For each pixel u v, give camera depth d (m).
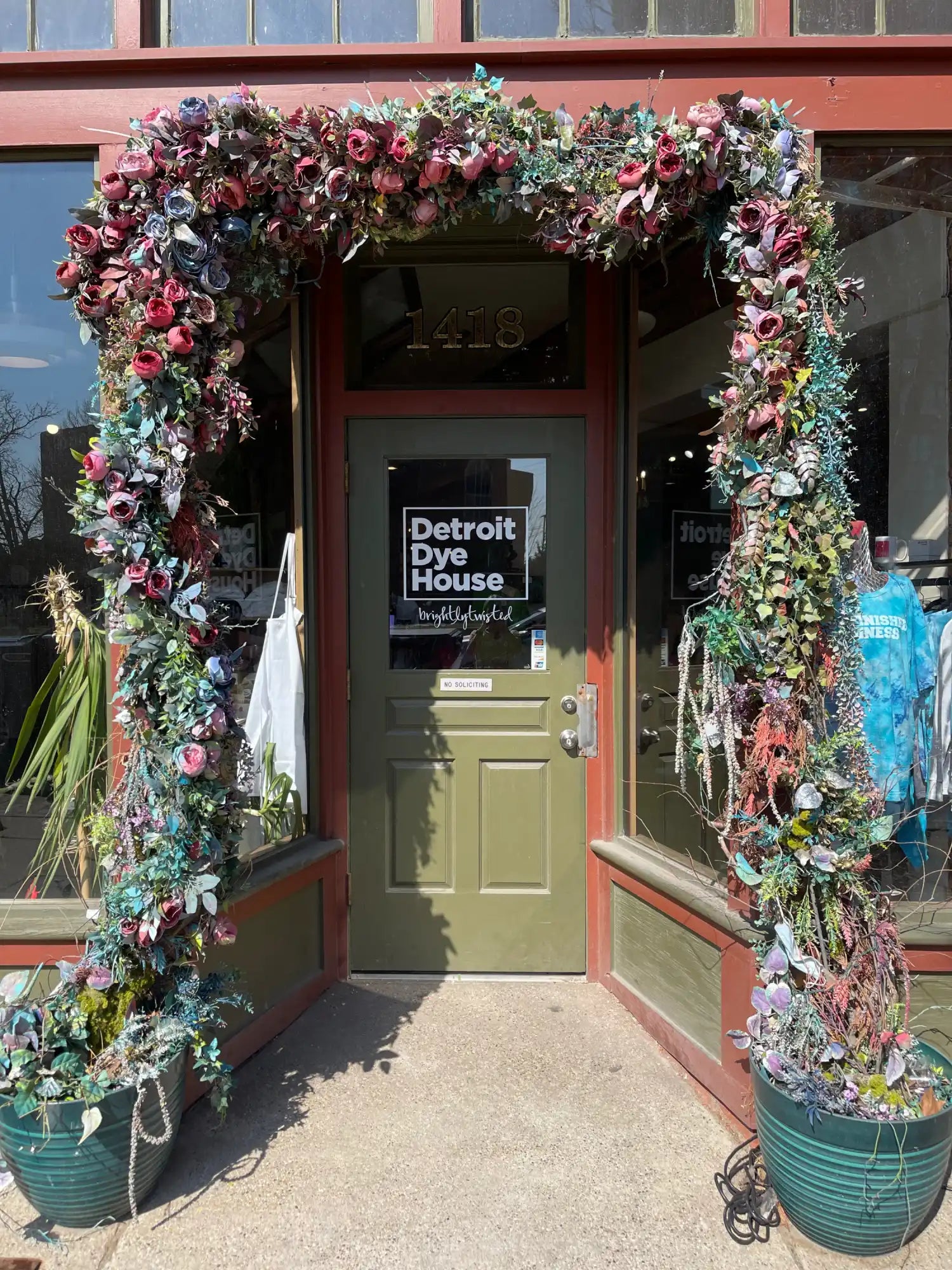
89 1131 1.79
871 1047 1.91
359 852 3.19
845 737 1.99
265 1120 2.34
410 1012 2.93
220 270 2.05
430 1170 2.14
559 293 3.13
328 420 3.14
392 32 2.61
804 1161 1.83
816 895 2.00
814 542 2.00
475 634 3.19
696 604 2.31
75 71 2.48
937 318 2.66
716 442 2.58
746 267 2.07
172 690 2.03
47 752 2.33
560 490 3.14
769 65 2.47
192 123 1.97
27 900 2.51
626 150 2.06
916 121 2.45
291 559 3.01
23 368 2.59
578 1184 2.09
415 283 3.14
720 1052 2.40
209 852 2.05
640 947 2.89
